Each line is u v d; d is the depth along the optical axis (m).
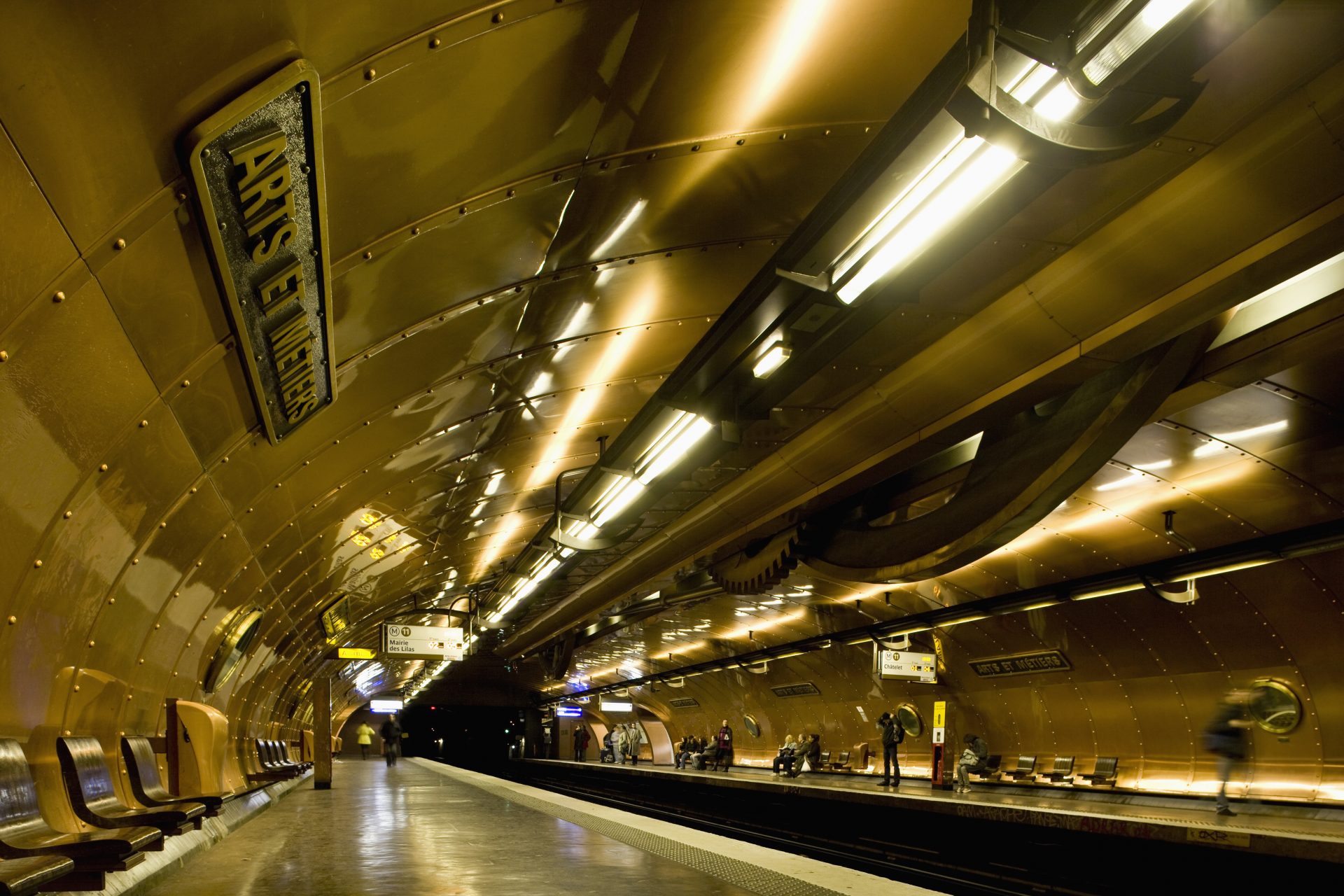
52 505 3.89
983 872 14.24
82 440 3.83
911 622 20.19
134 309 3.60
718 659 31.61
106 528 4.57
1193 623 14.95
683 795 31.23
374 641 23.19
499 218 5.33
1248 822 12.67
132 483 4.54
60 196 2.89
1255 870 10.36
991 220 5.08
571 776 48.19
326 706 17.80
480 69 3.98
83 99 2.73
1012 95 4.09
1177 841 11.28
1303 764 13.97
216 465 5.54
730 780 26.64
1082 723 19.03
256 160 3.44
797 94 5.09
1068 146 3.90
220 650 9.06
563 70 4.30
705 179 5.78
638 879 5.56
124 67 2.76
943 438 7.84
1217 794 14.98
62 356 3.36
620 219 5.98
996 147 4.47
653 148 5.28
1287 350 7.18
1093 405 7.02
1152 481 11.83
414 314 5.96
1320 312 6.79
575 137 4.89
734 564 13.14
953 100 3.77
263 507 7.17
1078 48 3.75
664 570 15.11
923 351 7.28
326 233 4.13
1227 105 5.26
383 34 3.46
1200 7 3.43
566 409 9.92
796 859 6.26
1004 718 21.50
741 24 4.37
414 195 4.61
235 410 5.10
